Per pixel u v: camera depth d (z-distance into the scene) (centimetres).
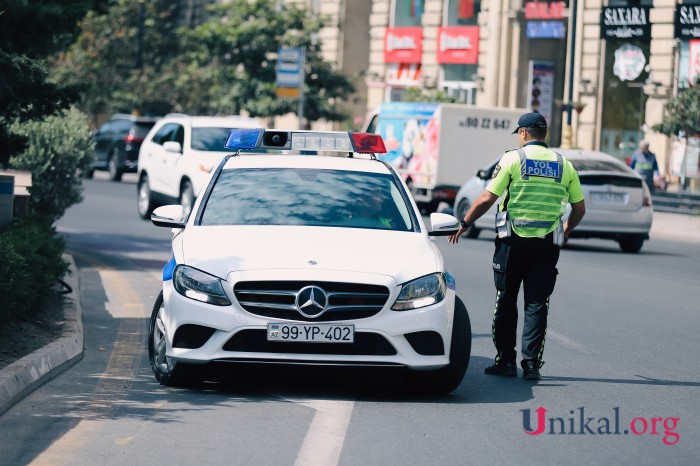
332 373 1997
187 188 4806
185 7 12988
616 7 8125
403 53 9800
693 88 6481
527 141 2019
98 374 1917
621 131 8194
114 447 1457
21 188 3094
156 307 1859
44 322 2241
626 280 3572
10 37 2661
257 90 9550
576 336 2491
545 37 8744
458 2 9375
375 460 1427
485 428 1614
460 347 1798
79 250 3916
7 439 1477
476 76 9188
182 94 10919
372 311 1728
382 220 1931
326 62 9762
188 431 1549
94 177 8919
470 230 4919
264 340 1719
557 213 1986
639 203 4541
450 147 6241
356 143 2081
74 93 2620
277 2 9950
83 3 2742
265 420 1622
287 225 1895
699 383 2009
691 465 1445
